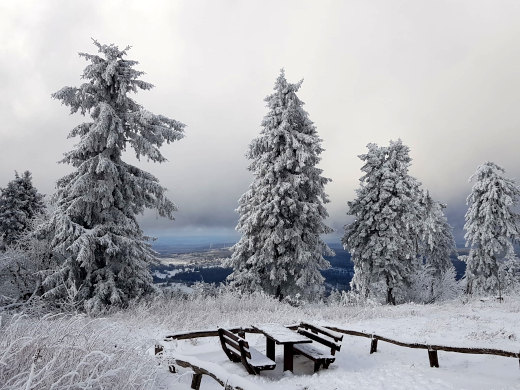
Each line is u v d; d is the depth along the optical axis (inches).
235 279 941.8
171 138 682.8
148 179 705.6
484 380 244.8
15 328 177.2
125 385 170.2
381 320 557.0
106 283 598.5
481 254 1248.2
